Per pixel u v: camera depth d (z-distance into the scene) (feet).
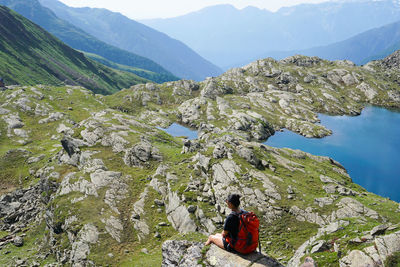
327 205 141.69
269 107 533.14
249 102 547.49
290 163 192.24
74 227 135.54
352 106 571.28
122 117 272.51
